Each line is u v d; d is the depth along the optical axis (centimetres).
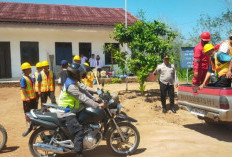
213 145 595
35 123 511
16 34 1880
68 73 510
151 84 1608
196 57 767
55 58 1966
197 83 791
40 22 1820
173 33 1099
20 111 1045
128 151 550
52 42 1955
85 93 540
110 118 541
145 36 1062
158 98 1067
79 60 773
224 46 682
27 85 731
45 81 845
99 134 525
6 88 1655
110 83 1712
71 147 509
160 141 627
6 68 1886
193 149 567
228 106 593
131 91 1237
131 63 1092
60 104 512
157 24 1094
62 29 1850
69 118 502
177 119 848
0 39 1856
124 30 1154
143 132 712
